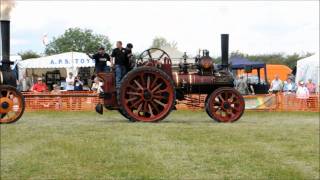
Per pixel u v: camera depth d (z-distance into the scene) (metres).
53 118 16.42
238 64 29.30
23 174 7.96
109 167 8.35
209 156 9.30
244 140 11.12
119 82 15.00
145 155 9.20
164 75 14.80
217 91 15.37
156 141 10.65
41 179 7.74
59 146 9.94
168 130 12.46
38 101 21.59
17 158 8.93
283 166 8.70
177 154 9.40
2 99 14.23
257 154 9.56
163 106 14.92
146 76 14.80
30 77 31.88
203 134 11.88
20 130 12.23
